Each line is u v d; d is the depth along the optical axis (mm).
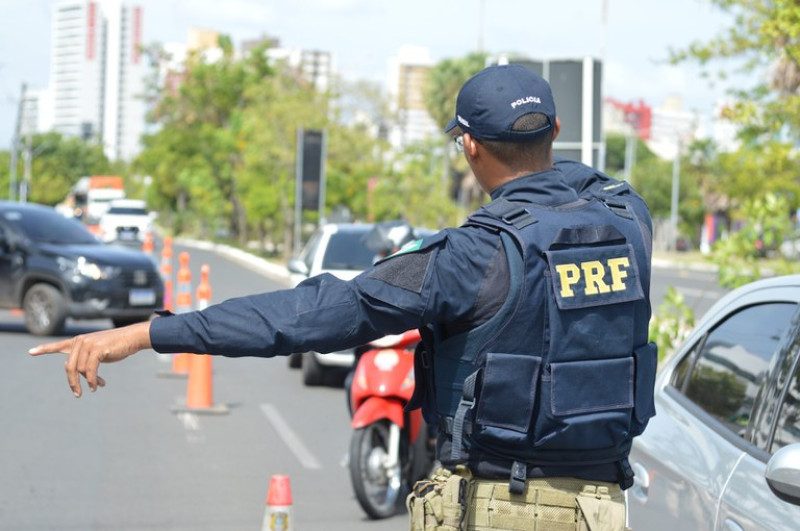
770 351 8359
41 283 38469
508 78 6543
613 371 6254
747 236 23844
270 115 99562
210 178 135125
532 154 6578
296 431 23172
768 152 32969
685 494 8281
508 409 6145
